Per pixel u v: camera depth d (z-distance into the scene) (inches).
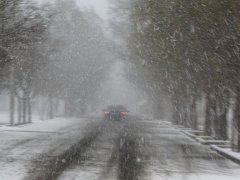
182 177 570.3
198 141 1114.1
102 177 547.5
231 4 753.6
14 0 916.0
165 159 748.6
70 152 799.1
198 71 1042.7
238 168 676.7
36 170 589.9
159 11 919.7
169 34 976.3
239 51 810.8
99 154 780.0
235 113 881.5
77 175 557.6
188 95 1492.4
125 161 700.7
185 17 874.1
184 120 1791.3
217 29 822.5
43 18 1018.1
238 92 845.2
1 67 1026.1
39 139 1039.0
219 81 912.3
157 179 546.9
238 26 768.3
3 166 617.6
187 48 982.4
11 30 956.0
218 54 850.8
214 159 780.0
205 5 796.0
